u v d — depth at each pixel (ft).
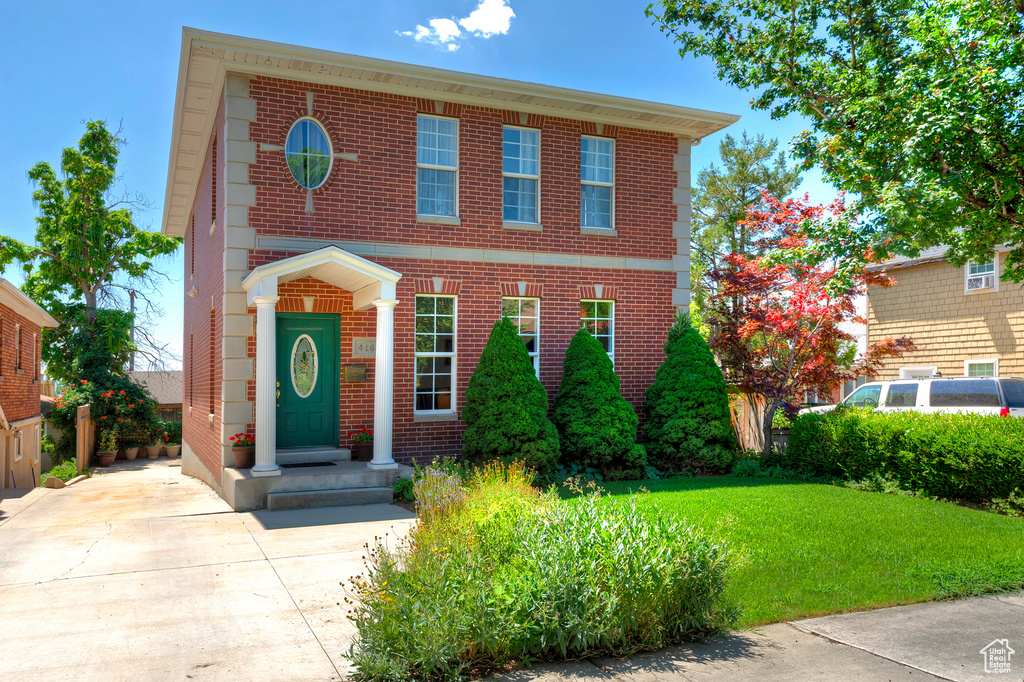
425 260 41.86
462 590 15.65
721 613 17.26
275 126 38.24
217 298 41.34
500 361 39.24
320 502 33.99
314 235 38.99
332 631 17.42
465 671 15.23
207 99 41.42
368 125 40.50
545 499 21.77
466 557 16.92
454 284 42.55
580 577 16.25
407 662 14.73
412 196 41.55
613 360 47.09
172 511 33.58
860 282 46.37
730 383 48.75
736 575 21.15
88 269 104.22
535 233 44.88
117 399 88.89
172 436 96.68
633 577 16.28
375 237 40.52
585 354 42.60
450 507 22.62
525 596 15.89
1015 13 31.32
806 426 42.19
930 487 34.78
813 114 40.75
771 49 40.55
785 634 17.30
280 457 37.45
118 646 16.38
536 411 39.22
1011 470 31.19
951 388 42.70
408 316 41.45
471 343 43.06
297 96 38.78
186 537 27.61
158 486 49.26
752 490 35.81
